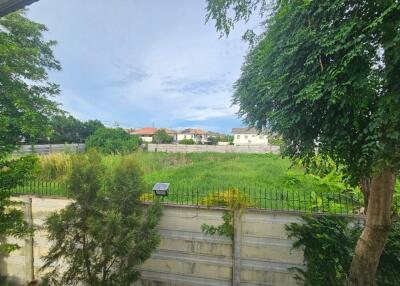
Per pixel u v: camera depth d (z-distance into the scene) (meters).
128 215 4.06
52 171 8.59
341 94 2.17
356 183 2.78
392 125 1.99
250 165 14.05
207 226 4.66
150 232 4.10
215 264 4.66
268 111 3.62
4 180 4.05
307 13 2.51
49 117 9.60
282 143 3.89
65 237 4.08
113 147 22.11
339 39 2.17
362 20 2.15
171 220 4.85
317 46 2.42
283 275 4.33
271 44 3.10
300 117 2.64
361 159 2.20
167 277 4.86
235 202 4.55
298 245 4.23
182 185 8.22
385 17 1.97
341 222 4.18
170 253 4.85
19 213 4.43
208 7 3.32
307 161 3.19
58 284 4.15
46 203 5.41
